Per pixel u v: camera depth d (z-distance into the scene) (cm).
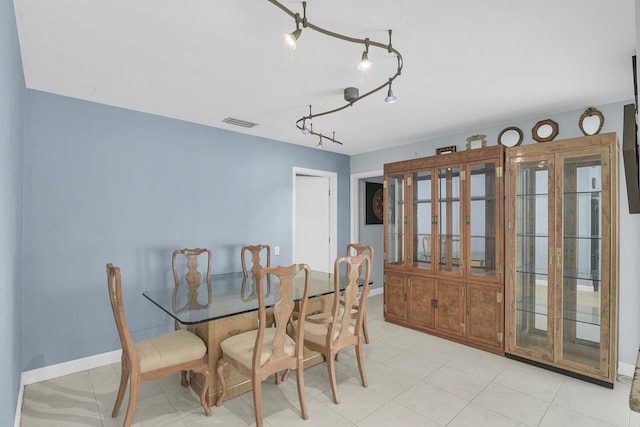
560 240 285
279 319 213
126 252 321
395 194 418
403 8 167
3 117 143
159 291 297
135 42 202
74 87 271
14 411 201
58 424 214
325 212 529
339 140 450
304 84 264
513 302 312
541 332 302
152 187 338
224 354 233
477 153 341
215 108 322
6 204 158
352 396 249
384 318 429
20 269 250
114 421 218
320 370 294
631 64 228
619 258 293
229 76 250
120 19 178
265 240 434
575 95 285
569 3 162
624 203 292
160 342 227
